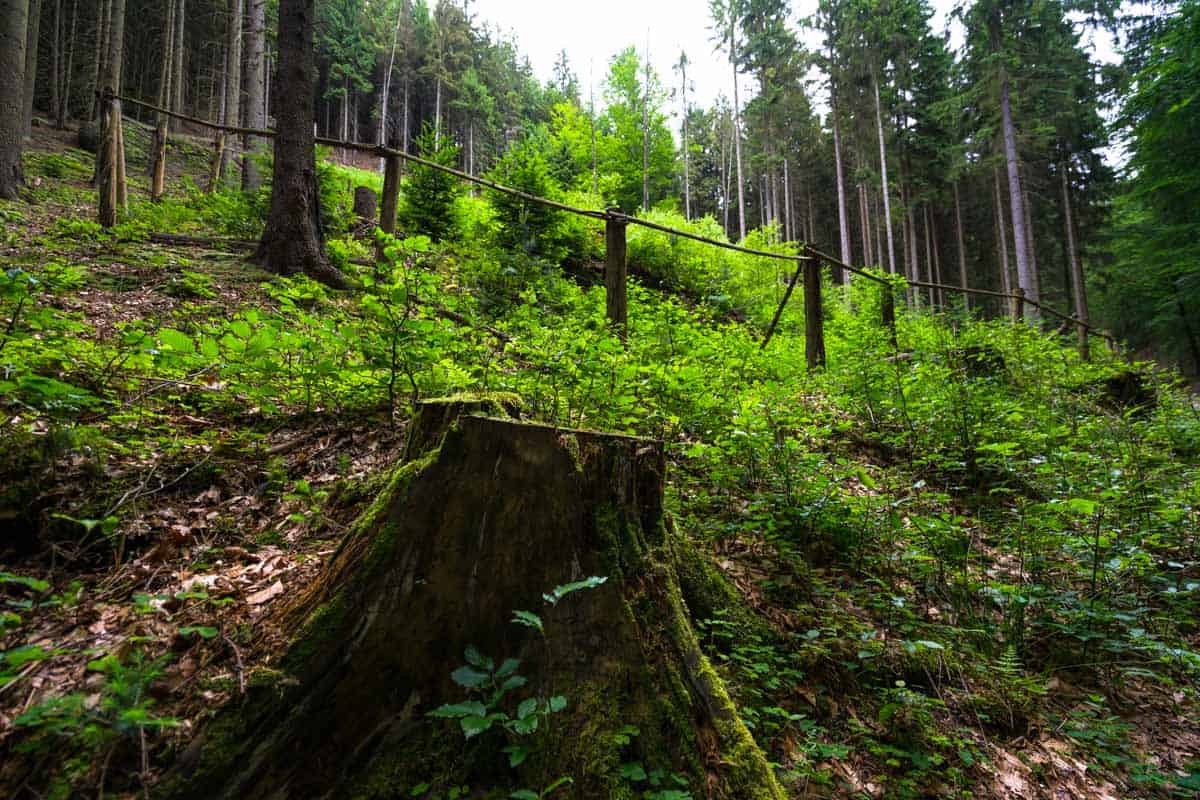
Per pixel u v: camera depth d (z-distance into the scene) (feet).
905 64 96.73
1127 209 66.54
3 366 9.52
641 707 5.78
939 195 102.27
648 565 6.65
